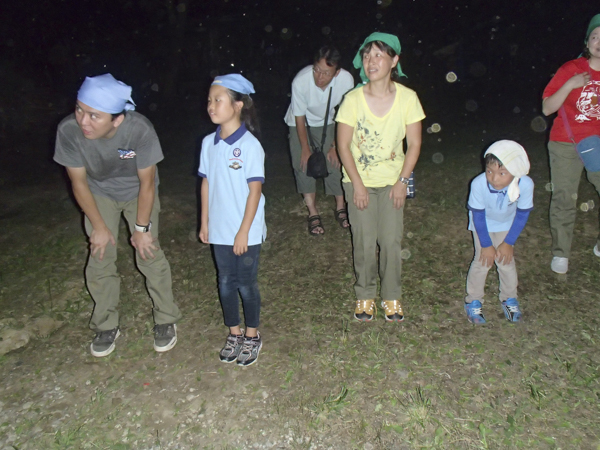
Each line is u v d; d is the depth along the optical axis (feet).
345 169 10.89
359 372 10.37
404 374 10.25
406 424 9.07
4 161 29.55
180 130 39.93
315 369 10.52
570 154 12.65
